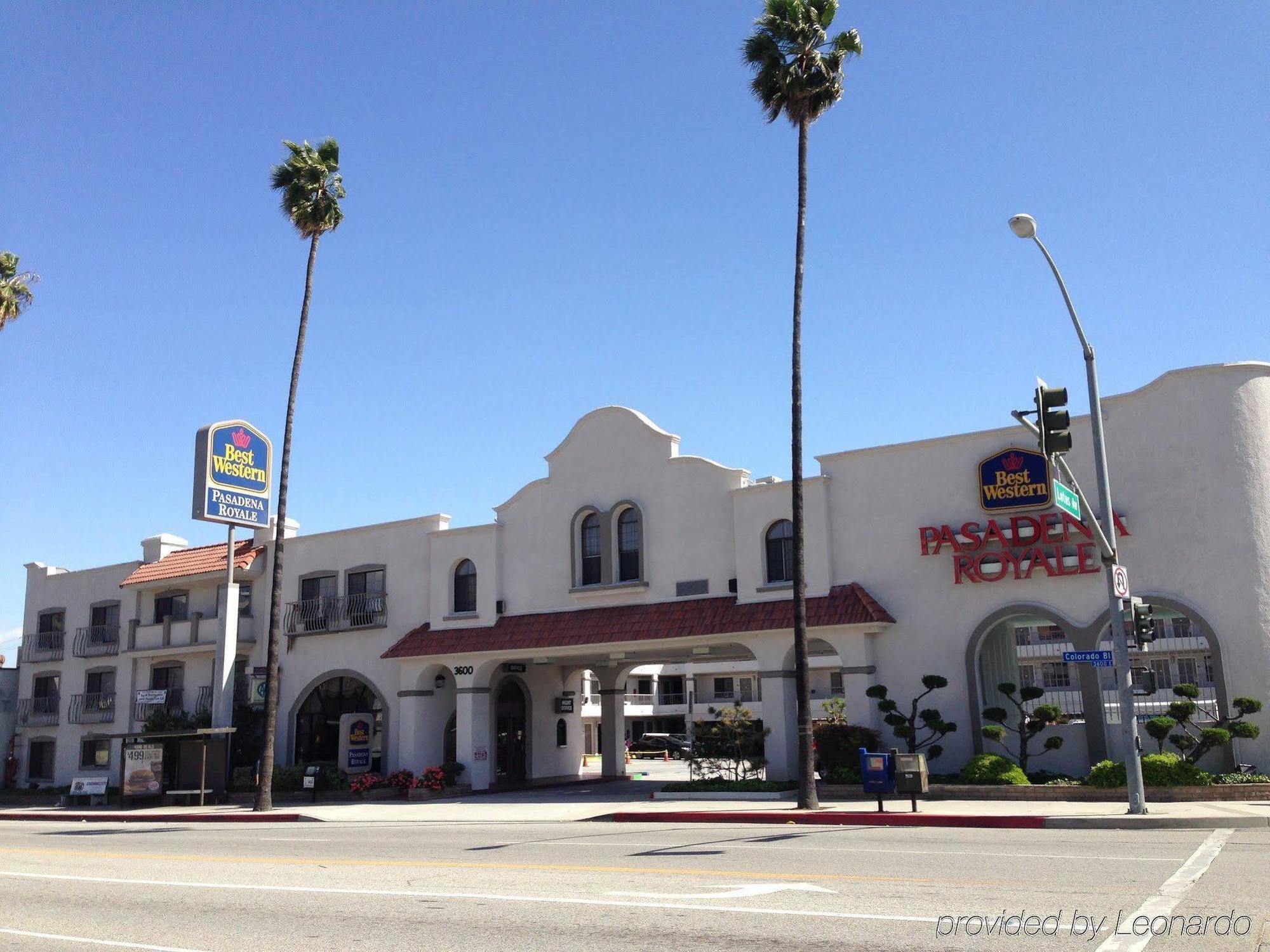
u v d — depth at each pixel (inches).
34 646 1750.7
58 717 1688.0
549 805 1026.7
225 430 1395.2
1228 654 844.6
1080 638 908.0
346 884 487.5
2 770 1732.3
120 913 432.1
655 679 2834.6
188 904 447.5
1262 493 855.7
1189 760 804.6
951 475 991.6
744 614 1059.9
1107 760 861.8
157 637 1579.7
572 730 1487.5
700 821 826.2
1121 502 905.5
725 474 1131.9
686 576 1136.8
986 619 953.5
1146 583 885.8
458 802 1144.8
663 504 1169.4
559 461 1256.8
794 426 887.1
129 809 1294.3
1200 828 658.2
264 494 1445.6
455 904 417.4
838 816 771.4
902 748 976.9
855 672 995.9
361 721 1315.2
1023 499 943.7
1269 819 653.9
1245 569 848.3
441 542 1326.3
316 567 1455.5
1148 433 902.4
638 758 2364.7
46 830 1029.8
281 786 1283.2
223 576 1481.3
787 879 452.1
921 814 741.3
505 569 1273.4
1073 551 916.6
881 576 1013.2
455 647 1250.0
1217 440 873.5
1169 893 397.4
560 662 1375.5
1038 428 669.3
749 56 911.0
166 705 1531.7
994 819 709.3
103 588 1697.8
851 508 1040.8
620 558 1202.6
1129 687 719.1
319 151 1206.9
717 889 431.8
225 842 780.6
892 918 357.7
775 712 1026.1
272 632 1128.8
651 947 325.7
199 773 1350.9
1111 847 553.0
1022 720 901.2
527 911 396.8
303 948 345.4
